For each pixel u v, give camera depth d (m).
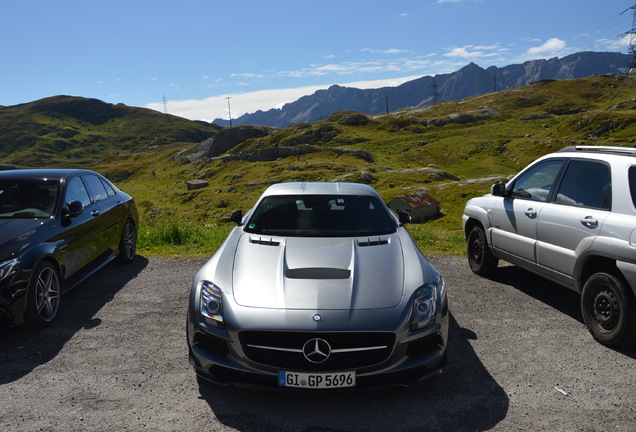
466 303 5.45
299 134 132.62
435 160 99.31
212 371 3.40
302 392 3.20
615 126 94.38
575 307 5.30
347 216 4.64
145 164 151.88
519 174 5.78
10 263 4.30
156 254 8.14
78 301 5.56
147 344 4.34
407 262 3.85
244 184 77.38
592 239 4.25
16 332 4.62
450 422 3.12
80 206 5.32
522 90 177.38
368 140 125.81
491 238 6.12
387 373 3.24
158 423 3.09
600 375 3.72
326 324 3.14
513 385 3.59
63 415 3.18
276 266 3.73
